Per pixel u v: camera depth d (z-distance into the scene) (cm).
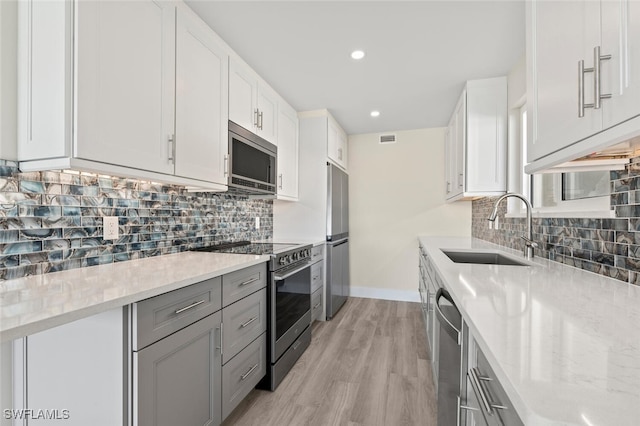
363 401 185
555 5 100
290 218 349
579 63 82
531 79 120
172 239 197
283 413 174
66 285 112
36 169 116
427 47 209
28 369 113
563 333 67
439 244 281
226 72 206
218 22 184
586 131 82
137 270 141
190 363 130
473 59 225
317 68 241
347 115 356
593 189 152
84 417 108
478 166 256
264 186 258
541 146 110
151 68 144
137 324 105
